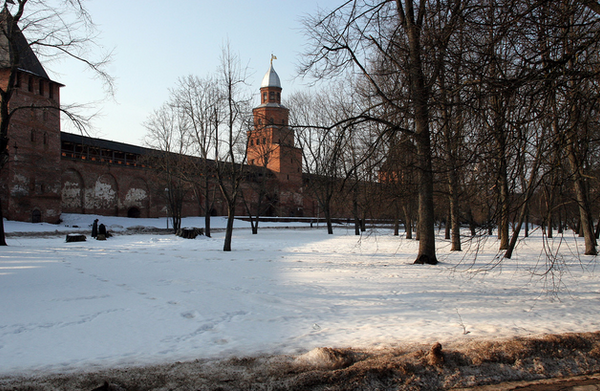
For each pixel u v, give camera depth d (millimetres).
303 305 7910
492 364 5137
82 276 11383
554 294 9195
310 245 25641
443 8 7273
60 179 48250
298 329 6266
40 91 46344
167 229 48531
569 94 6180
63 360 4910
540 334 6016
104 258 16500
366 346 5445
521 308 7762
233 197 21672
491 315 7188
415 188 14375
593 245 18812
